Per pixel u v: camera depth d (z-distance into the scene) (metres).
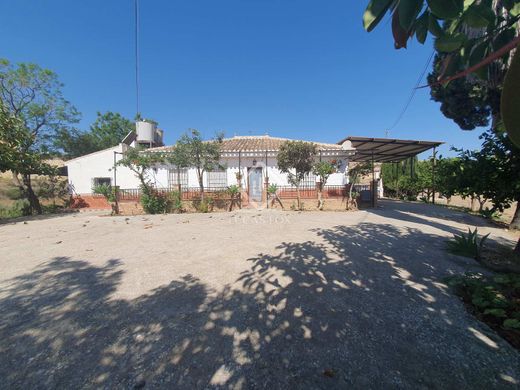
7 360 2.35
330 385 2.03
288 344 2.53
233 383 2.06
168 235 7.45
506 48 0.65
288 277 4.17
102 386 2.04
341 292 3.64
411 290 3.69
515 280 3.55
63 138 19.81
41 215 14.26
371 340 2.58
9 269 4.77
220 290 3.74
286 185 15.59
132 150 13.17
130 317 3.05
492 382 2.04
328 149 14.76
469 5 1.09
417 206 15.04
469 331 2.72
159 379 2.11
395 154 18.17
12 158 11.86
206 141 13.03
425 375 2.12
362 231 7.61
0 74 15.93
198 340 2.61
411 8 1.07
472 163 6.00
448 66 1.46
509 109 0.60
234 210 13.70
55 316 3.09
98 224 9.85
